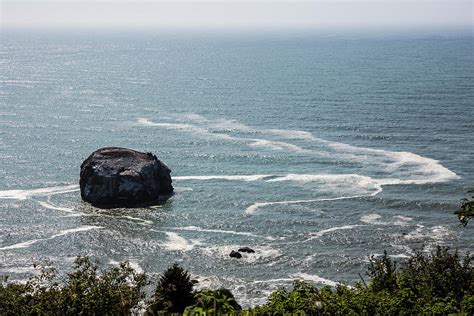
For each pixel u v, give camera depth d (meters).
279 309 23.92
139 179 90.69
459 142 129.12
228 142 132.00
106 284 33.38
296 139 134.38
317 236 78.00
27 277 66.06
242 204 90.88
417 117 156.75
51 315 31.62
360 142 130.50
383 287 30.75
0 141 133.38
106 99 199.00
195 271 68.00
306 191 96.81
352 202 91.06
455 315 23.39
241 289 63.69
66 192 96.69
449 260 32.00
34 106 182.75
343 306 24.69
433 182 100.25
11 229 80.50
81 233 79.25
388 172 106.69
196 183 102.19
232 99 196.38
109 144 131.50
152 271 68.06
